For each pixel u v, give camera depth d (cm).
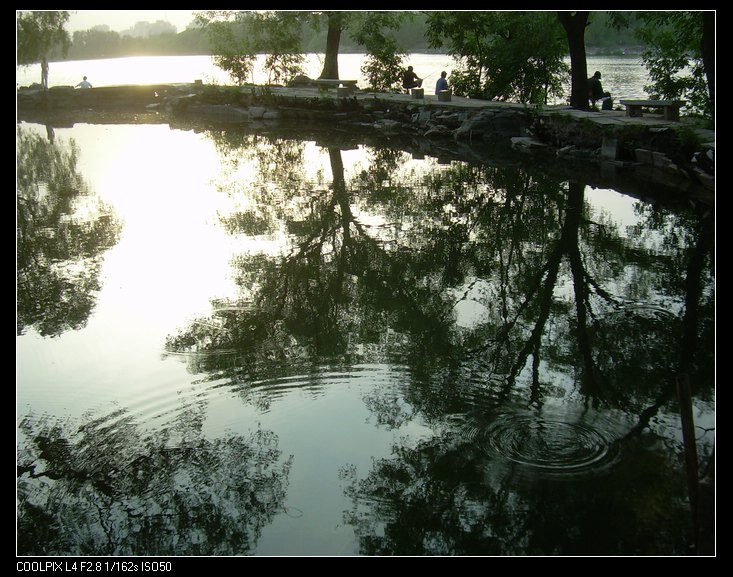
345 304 978
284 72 3834
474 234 1353
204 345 834
